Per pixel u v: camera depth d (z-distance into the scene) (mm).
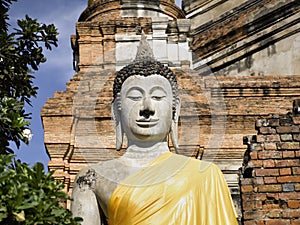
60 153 10484
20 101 7391
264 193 8844
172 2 13117
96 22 12164
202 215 6215
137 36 11891
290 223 8680
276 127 9289
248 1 15211
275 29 14531
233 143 11148
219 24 14898
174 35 11984
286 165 9023
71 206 6406
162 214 6121
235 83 11758
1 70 7480
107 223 6410
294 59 14414
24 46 7656
